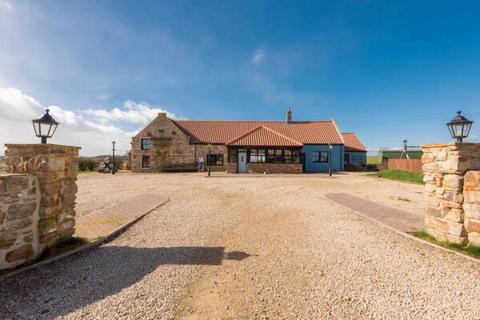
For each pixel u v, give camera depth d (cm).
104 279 362
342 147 2995
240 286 346
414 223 650
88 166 3077
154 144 2978
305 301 310
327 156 2986
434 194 530
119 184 1577
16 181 380
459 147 472
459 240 473
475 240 452
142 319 274
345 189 1354
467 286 342
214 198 1054
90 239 517
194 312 288
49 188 432
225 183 1644
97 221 662
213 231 596
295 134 3183
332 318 277
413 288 338
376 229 610
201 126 3378
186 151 3014
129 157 3325
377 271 388
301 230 604
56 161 452
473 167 478
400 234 567
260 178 2028
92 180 1847
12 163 420
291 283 353
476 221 449
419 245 497
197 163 3019
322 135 3138
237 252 467
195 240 533
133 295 321
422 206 876
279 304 304
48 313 283
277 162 2655
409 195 1134
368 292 329
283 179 1942
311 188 1394
